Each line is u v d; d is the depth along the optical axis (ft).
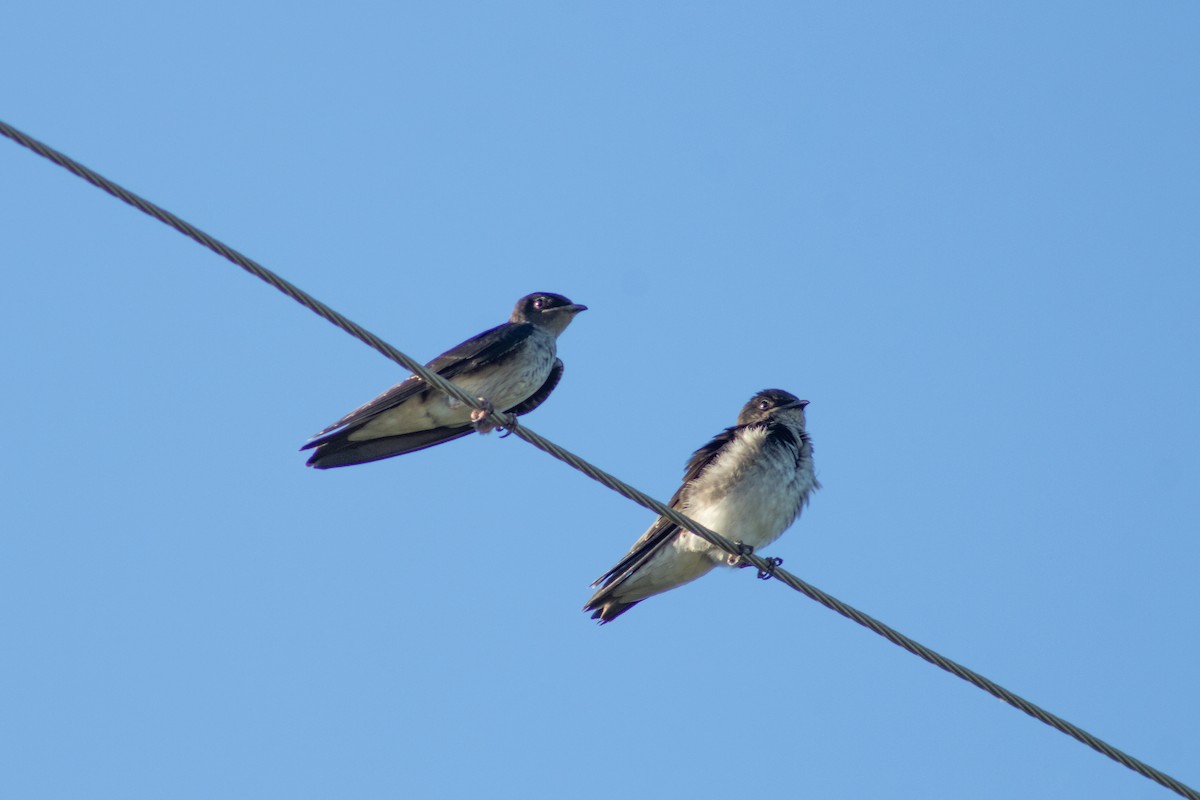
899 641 40.11
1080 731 38.58
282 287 36.50
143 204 33.65
